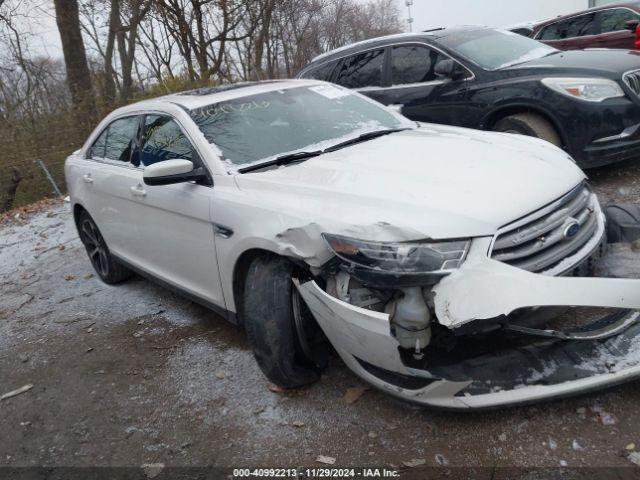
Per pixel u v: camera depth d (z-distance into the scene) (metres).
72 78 14.17
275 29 17.47
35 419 3.54
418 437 2.75
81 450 3.16
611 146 5.29
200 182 3.57
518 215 2.64
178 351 3.98
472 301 2.38
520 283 2.43
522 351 2.63
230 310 3.56
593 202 3.13
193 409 3.31
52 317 5.01
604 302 2.42
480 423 2.75
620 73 5.29
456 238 2.52
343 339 2.72
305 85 4.52
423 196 2.74
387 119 4.34
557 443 2.57
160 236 4.04
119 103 14.45
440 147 3.45
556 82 5.43
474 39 6.59
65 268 6.27
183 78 14.25
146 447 3.08
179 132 3.91
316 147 3.73
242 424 3.10
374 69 7.17
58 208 9.36
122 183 4.38
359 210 2.74
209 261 3.56
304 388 3.26
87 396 3.67
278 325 2.93
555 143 5.57
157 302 4.88
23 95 14.94
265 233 2.98
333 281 2.75
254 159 3.60
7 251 7.37
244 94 4.20
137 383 3.69
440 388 2.55
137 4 14.34
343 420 2.96
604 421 2.63
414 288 2.51
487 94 5.95
